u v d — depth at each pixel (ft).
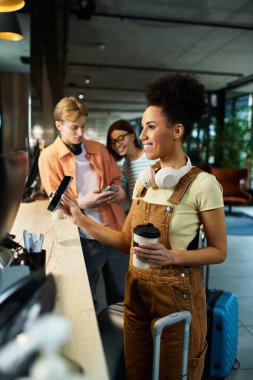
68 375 1.31
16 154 2.60
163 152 3.38
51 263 3.76
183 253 3.19
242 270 11.74
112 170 7.04
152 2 13.74
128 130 7.52
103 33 17.26
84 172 6.57
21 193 2.86
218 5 13.89
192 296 3.34
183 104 3.26
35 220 5.84
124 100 41.68
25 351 1.28
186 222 3.31
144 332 3.59
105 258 6.88
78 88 33.99
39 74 17.88
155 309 3.38
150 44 19.06
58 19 15.38
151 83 3.50
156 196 3.49
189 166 3.43
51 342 1.25
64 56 20.02
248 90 29.32
